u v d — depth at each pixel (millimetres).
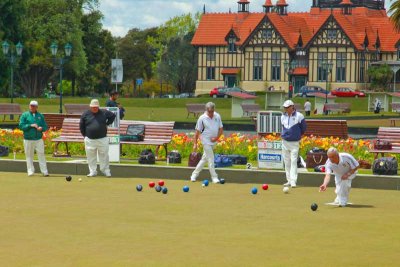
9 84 89750
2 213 18469
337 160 19797
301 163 26125
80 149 30875
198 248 14906
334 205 20062
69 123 30234
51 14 111062
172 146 30281
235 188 23359
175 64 146750
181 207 19562
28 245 15055
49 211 18781
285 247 15047
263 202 20516
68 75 124438
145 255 14312
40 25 109500
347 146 28906
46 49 109812
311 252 14648
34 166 27234
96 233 16219
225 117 70062
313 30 127000
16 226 16891
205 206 19750
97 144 25766
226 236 16031
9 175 26234
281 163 25047
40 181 24641
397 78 124375
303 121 23547
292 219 18000
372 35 125250
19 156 29438
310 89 116188
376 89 121938
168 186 23641
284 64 118188
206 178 25297
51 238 15695
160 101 96125
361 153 28578
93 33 123500
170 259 14008
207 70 129250
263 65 125000
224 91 116312
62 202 20203
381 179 23438
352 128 51250
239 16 130375
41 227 16797
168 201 20547
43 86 118625
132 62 157625
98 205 19734
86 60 113500
